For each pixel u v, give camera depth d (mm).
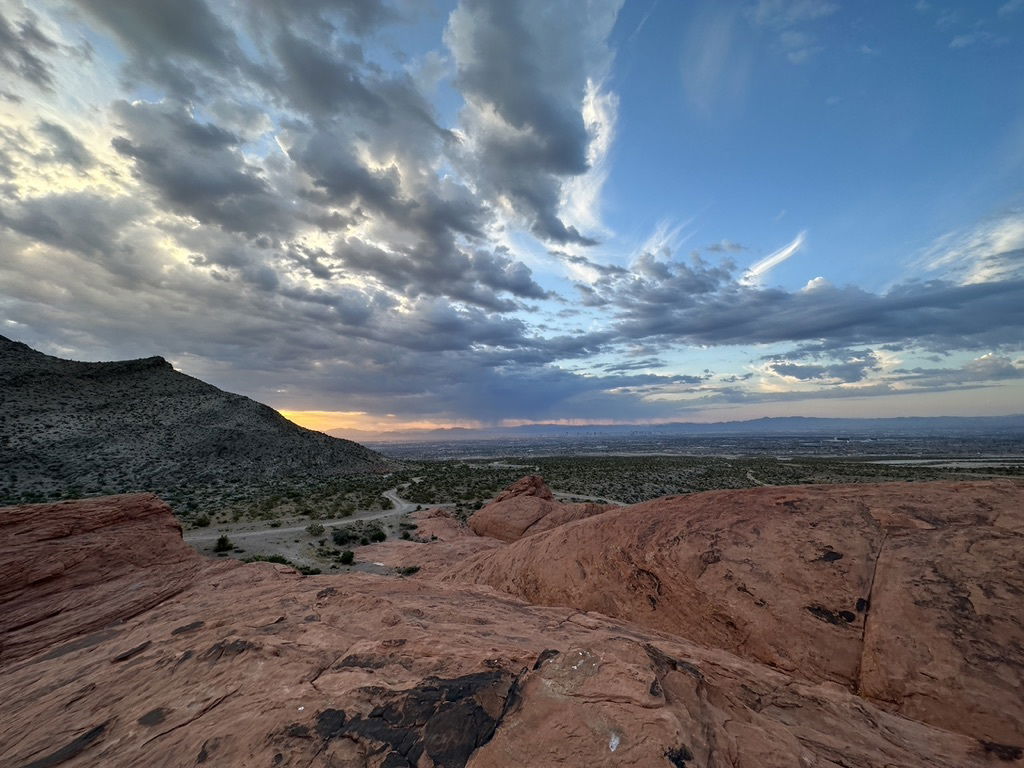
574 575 9094
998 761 3654
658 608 7508
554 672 3865
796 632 5805
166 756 3410
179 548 12250
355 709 3676
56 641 7820
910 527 6512
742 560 6992
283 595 7793
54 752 3744
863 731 3893
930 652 4859
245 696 4152
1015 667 4438
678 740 2967
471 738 3229
